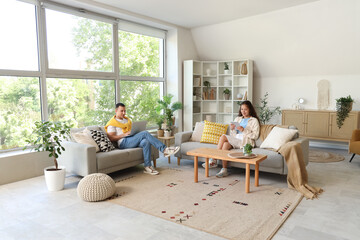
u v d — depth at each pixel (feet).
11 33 12.53
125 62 17.94
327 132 17.74
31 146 13.20
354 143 14.37
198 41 21.36
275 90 20.59
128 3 15.05
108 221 8.25
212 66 21.99
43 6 13.34
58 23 14.17
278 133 12.40
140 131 14.85
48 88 13.93
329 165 14.44
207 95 21.66
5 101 12.44
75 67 15.06
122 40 17.61
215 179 12.17
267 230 7.61
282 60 19.24
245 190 10.72
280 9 16.70
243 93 21.12
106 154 11.87
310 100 19.35
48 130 11.05
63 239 7.26
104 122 16.72
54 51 14.07
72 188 11.20
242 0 14.73
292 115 18.88
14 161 12.08
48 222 8.22
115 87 17.24
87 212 8.88
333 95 18.52
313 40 17.24
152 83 19.97
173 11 16.60
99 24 16.11
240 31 19.01
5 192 10.77
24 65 13.02
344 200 9.79
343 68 17.76
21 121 13.00
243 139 12.95
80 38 15.21
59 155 12.46
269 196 10.11
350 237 7.26
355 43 16.26
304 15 16.26
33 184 11.73
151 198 10.00
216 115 21.61
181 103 20.18
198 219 8.32
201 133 14.74
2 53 12.28
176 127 20.67
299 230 7.66
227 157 10.75
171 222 8.16
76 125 15.25
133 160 13.05
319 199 9.91
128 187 11.19
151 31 19.26
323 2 15.35
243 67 20.06
